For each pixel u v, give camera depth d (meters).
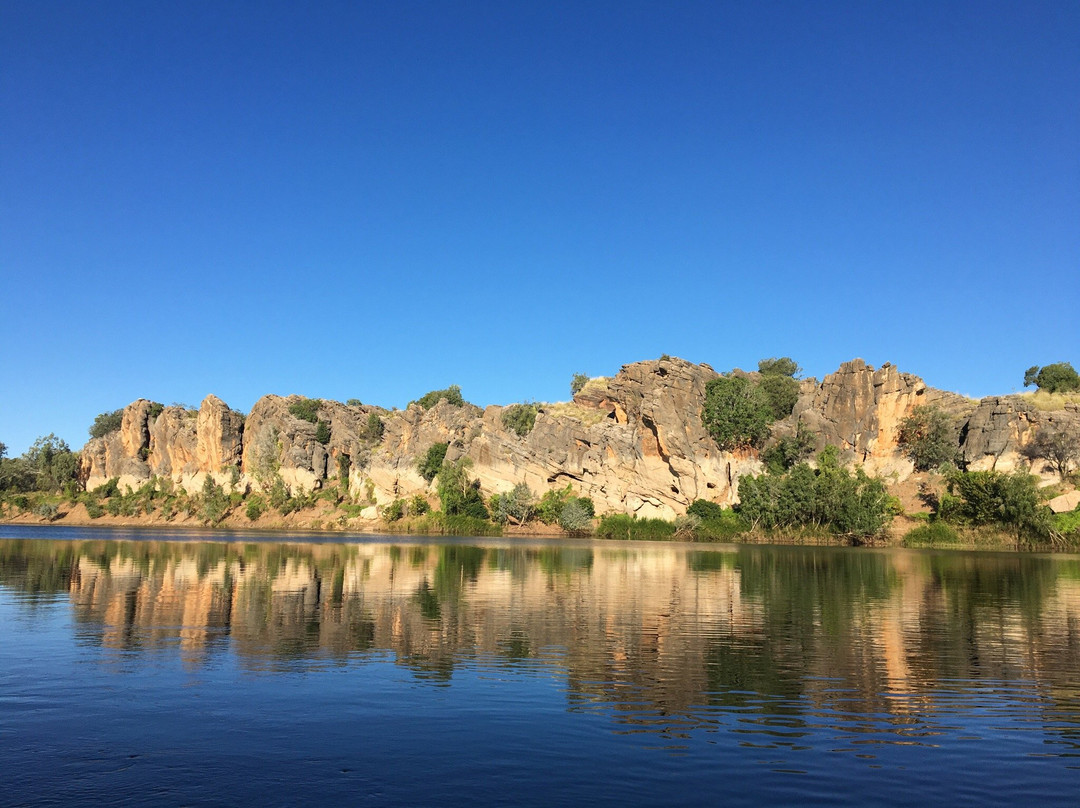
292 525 130.12
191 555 57.28
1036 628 25.80
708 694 16.80
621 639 22.94
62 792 11.20
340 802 10.95
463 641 22.38
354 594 33.16
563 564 52.91
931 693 17.12
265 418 146.88
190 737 13.65
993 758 13.12
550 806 10.91
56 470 163.62
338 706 15.56
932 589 38.06
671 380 112.19
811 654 21.08
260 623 25.22
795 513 92.81
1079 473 90.06
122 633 23.12
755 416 110.50
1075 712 15.80
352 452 139.12
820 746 13.61
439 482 117.25
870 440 106.06
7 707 15.27
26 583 36.31
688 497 107.62
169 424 155.88
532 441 115.88
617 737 13.91
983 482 83.69
